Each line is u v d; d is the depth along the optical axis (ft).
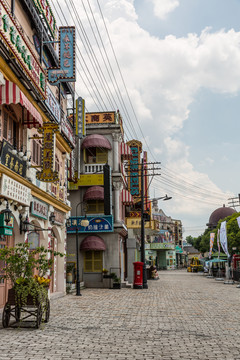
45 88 52.49
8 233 42.93
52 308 50.42
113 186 94.94
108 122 97.04
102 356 25.05
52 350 26.48
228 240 146.30
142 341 29.81
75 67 61.31
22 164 47.47
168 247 281.13
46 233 60.23
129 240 102.94
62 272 70.44
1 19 38.68
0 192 40.91
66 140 70.44
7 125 46.44
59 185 67.87
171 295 70.90
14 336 30.89
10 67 42.27
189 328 35.76
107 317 42.42
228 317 43.06
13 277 35.86
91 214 95.50
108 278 90.94
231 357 25.05
